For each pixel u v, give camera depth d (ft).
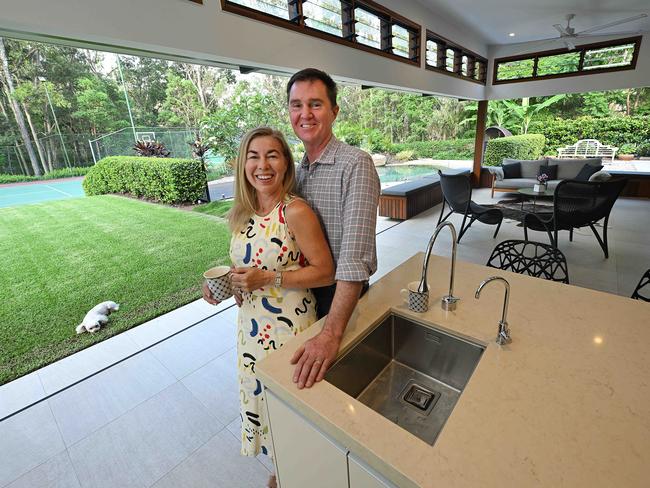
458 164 34.86
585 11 15.79
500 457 2.00
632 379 2.58
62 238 16.39
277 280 3.44
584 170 20.80
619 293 9.57
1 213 21.20
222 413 5.86
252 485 4.64
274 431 3.10
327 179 3.63
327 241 3.87
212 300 3.77
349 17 11.00
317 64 9.91
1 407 6.15
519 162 23.67
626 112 35.29
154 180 22.95
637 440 2.07
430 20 15.72
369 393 3.57
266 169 3.42
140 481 4.75
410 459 2.03
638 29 18.63
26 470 4.96
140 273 12.41
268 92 35.14
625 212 17.89
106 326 8.80
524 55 22.33
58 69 34.60
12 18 4.53
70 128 36.40
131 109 39.70
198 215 20.20
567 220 11.76
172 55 7.09
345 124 36.96
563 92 21.94
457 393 3.52
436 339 3.54
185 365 7.16
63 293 10.95
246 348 3.92
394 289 4.27
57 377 6.90
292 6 9.12
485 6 15.15
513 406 2.37
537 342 3.08
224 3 7.23
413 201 18.81
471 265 4.97
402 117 40.37
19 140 33.09
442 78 17.75
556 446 2.05
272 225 3.60
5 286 11.58
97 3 5.31
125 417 5.83
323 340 2.98
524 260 5.85
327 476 2.66
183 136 31.78
